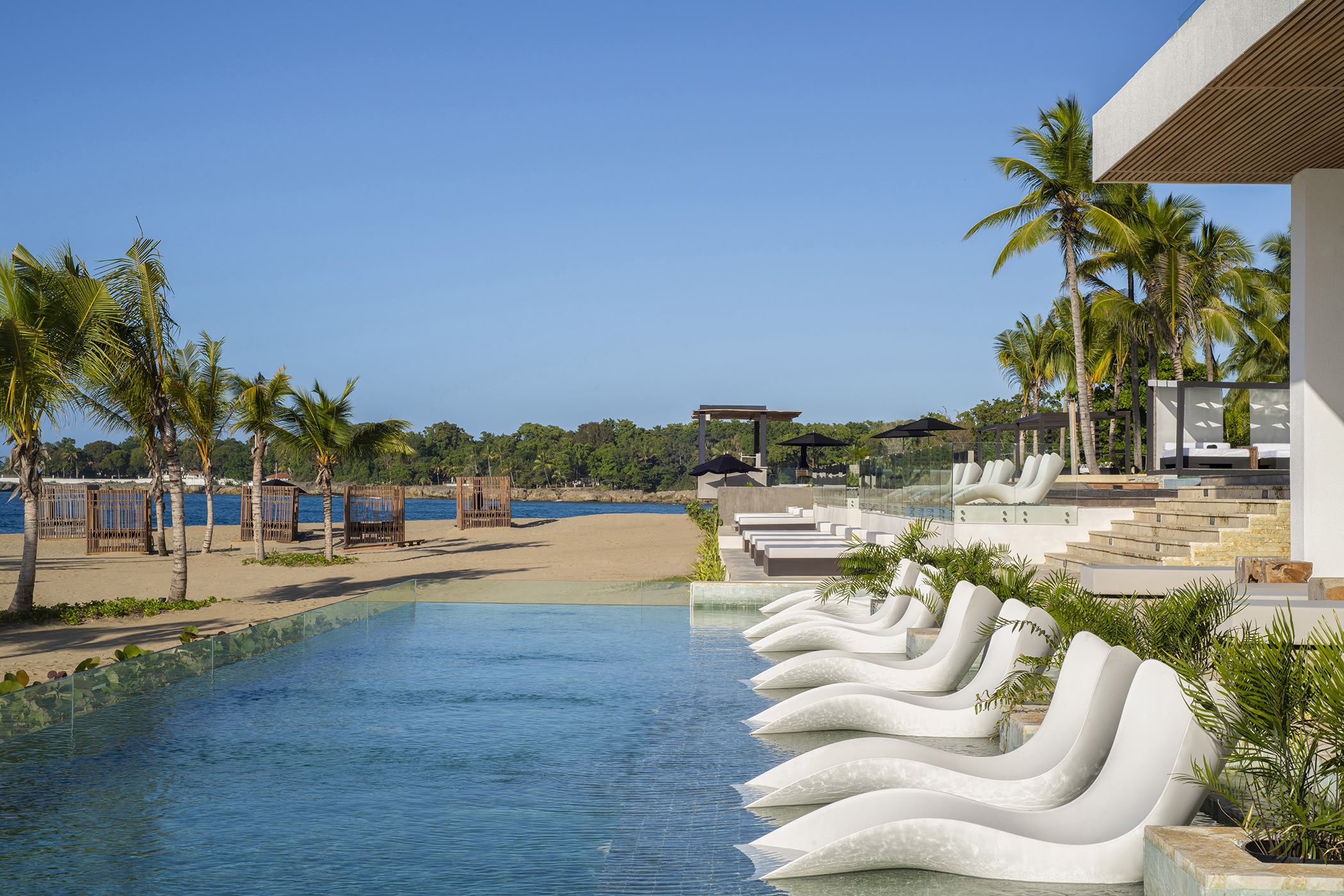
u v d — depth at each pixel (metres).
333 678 9.39
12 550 32.62
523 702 8.22
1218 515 12.17
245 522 36.66
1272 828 3.52
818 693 7.13
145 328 17.42
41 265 15.83
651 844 4.75
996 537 15.32
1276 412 14.84
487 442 155.75
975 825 4.09
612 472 141.38
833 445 40.62
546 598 14.70
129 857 4.71
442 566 26.03
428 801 5.55
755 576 15.93
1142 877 3.87
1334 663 3.47
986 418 74.06
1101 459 41.12
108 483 109.00
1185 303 32.88
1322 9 6.51
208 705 8.16
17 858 4.71
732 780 5.87
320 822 5.20
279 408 26.28
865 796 4.54
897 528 17.06
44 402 16.08
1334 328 9.74
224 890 4.29
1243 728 3.61
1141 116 9.10
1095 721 4.57
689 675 9.37
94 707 7.73
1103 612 5.88
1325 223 9.81
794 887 4.14
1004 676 6.35
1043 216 30.30
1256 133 8.88
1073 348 44.31
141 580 22.48
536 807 5.41
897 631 9.45
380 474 142.62
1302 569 9.31
